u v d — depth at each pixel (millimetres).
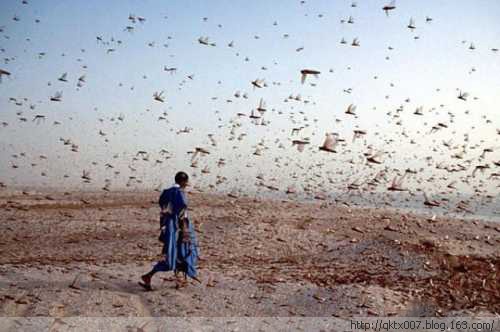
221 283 7402
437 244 12203
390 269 9102
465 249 12234
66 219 15383
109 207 19469
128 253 11039
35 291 6246
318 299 6555
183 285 7152
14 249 11156
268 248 11750
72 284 6602
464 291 6816
